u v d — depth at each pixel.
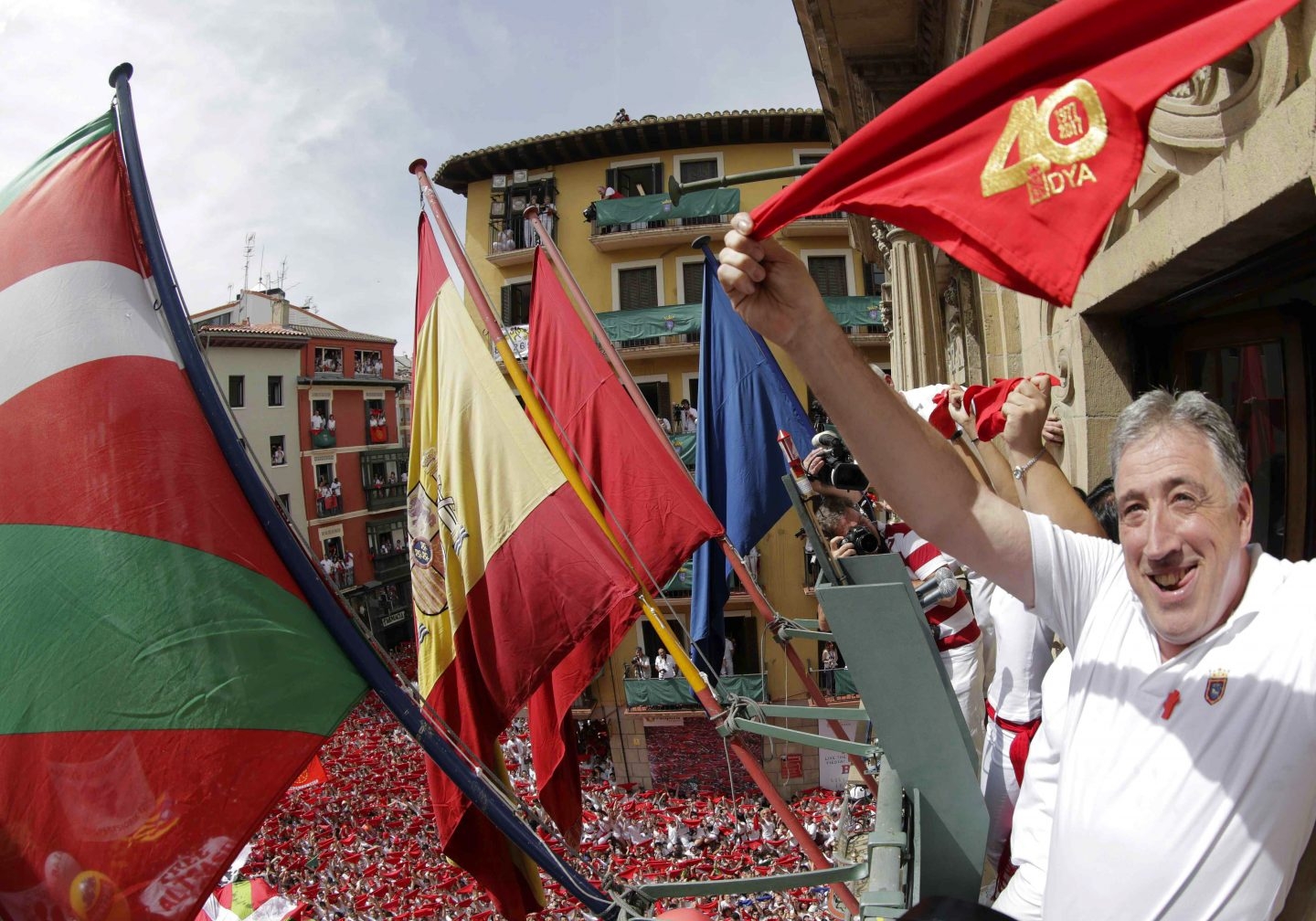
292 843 17.91
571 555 4.24
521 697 4.21
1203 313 4.15
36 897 2.39
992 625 4.66
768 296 1.70
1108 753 1.61
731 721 3.68
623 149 25.33
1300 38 2.69
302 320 41.94
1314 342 3.36
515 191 26.00
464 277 4.60
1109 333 4.73
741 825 17.34
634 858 16.47
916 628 2.23
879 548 3.73
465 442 4.51
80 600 2.59
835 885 3.58
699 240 5.71
